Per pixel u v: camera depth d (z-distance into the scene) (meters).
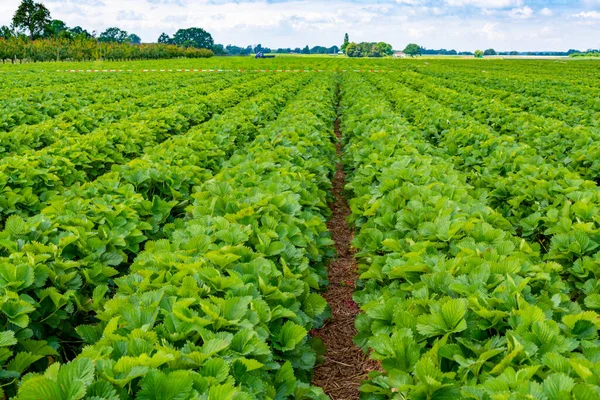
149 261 4.68
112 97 20.50
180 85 28.73
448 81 31.48
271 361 3.50
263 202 6.03
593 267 4.88
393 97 23.19
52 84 28.30
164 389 2.74
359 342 4.44
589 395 2.60
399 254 5.11
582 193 6.67
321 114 16.08
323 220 7.21
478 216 6.05
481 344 3.49
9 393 3.45
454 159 10.89
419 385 3.11
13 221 5.16
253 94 25.64
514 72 44.41
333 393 5.10
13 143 10.99
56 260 4.64
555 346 3.26
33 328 4.16
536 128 12.83
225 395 2.66
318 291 6.38
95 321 4.95
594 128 12.56
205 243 4.96
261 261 4.52
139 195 6.65
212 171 9.56
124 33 169.75
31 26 101.12
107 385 2.73
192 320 3.45
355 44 172.50
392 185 7.28
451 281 4.22
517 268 4.30
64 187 8.45
